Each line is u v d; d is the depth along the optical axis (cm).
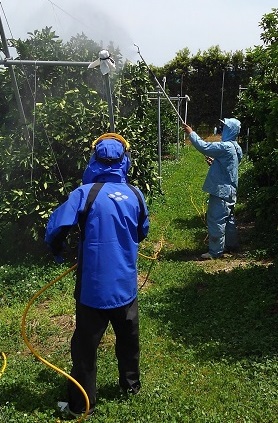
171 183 1584
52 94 843
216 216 833
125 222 381
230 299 621
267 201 775
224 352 488
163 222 1088
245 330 536
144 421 380
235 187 845
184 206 1241
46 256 805
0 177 767
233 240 871
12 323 571
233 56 3359
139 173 818
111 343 525
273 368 451
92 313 378
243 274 708
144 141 827
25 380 440
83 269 379
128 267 384
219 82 3397
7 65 661
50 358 491
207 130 3434
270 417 386
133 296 391
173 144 2697
